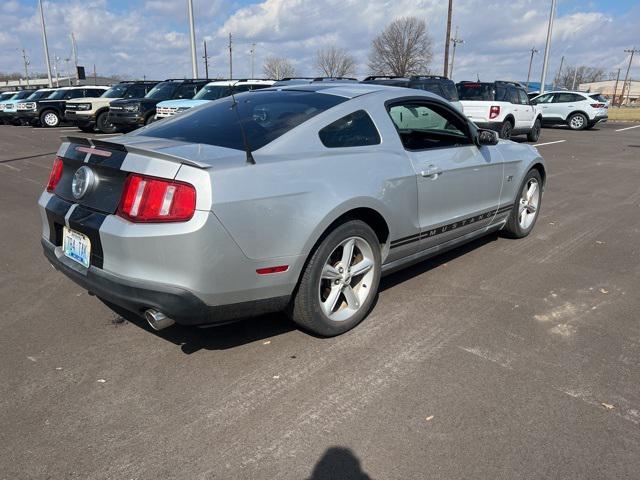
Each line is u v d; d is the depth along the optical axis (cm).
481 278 454
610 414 270
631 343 344
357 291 359
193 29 2089
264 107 362
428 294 418
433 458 238
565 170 1108
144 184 268
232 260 276
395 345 337
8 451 239
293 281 307
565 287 438
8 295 411
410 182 372
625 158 1323
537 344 341
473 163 443
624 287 440
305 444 246
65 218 307
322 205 307
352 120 354
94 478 224
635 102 10375
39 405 272
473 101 1472
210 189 263
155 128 371
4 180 909
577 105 2305
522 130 1612
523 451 242
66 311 383
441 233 425
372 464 234
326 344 337
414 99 404
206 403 275
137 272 273
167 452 240
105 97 1920
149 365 311
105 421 261
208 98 1451
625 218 680
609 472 230
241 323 364
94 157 300
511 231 559
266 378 298
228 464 233
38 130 2083
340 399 279
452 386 292
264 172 287
